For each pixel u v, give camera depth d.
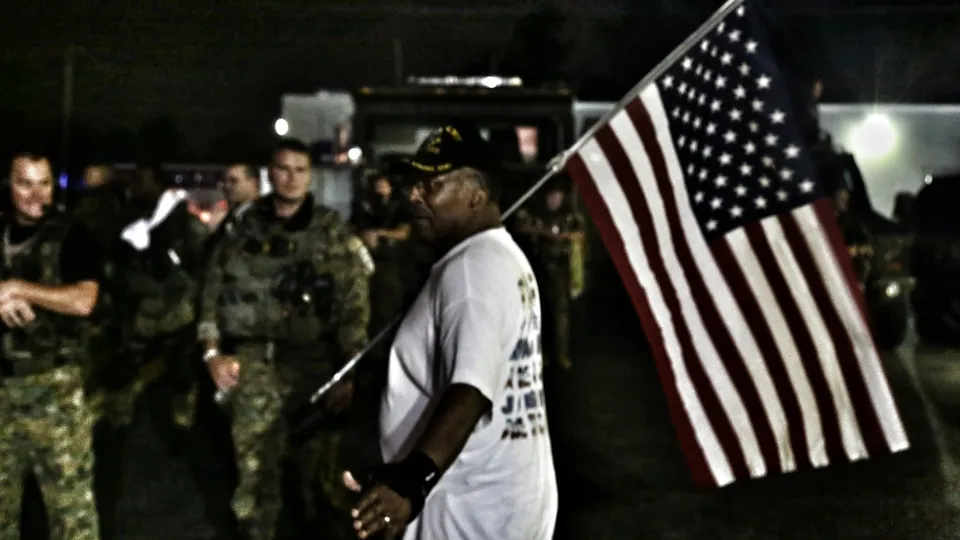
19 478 4.58
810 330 3.29
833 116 13.60
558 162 3.46
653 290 3.38
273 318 4.96
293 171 4.96
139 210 7.03
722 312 3.32
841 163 10.50
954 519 6.12
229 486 6.87
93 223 5.61
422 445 2.47
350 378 4.98
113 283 6.63
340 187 10.84
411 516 2.44
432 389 2.75
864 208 11.28
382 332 3.92
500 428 2.71
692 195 3.36
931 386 9.95
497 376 2.62
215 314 5.02
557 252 9.97
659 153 3.38
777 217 3.30
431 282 2.78
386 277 8.09
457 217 2.83
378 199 8.39
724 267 3.32
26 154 4.44
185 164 12.12
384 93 10.91
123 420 7.16
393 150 10.90
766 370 3.31
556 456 7.32
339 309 5.02
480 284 2.67
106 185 6.38
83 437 4.62
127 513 6.33
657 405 9.19
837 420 3.29
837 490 6.67
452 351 2.61
